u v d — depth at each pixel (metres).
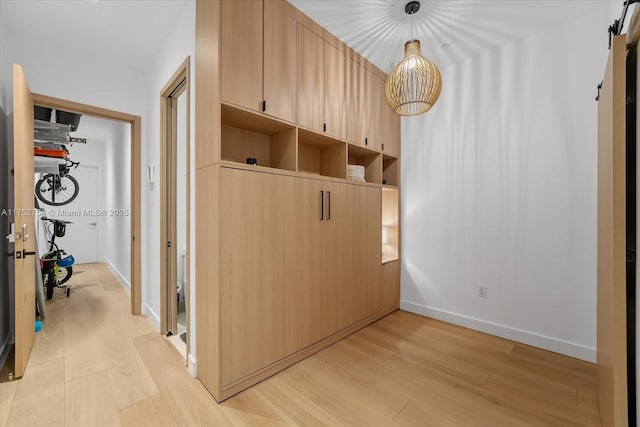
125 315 3.14
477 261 2.83
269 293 1.98
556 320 2.39
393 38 2.56
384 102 3.13
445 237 3.05
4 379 1.93
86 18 2.30
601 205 1.66
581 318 2.27
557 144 2.37
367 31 2.47
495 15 2.24
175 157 2.75
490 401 1.76
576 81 2.28
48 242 5.11
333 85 2.51
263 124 2.12
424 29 2.43
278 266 2.04
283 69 2.08
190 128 2.07
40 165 3.34
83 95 2.78
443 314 3.06
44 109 3.40
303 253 2.22
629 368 1.31
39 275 2.90
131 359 2.21
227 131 2.14
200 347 1.93
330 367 2.12
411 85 1.82
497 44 2.62
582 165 2.26
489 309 2.75
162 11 2.24
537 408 1.70
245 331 1.84
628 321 1.32
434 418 1.61
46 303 3.57
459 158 2.94
